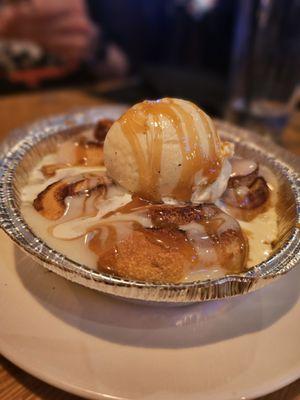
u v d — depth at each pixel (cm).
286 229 18
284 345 15
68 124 26
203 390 13
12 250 18
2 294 15
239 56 37
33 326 14
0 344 13
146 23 64
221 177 18
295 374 14
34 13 52
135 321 15
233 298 17
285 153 25
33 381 14
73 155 21
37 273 17
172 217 16
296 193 20
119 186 18
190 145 17
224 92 47
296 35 34
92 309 15
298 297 17
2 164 19
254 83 36
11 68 52
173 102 18
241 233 17
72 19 55
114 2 59
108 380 13
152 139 17
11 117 33
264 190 20
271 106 36
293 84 35
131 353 14
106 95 42
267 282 14
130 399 12
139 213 16
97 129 23
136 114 17
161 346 14
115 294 13
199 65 61
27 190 19
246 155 24
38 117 34
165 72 52
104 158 19
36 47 54
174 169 17
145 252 15
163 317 15
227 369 14
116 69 63
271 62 35
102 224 16
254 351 14
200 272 15
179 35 63
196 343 15
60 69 56
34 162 21
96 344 14
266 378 13
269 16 34
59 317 15
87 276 13
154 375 13
